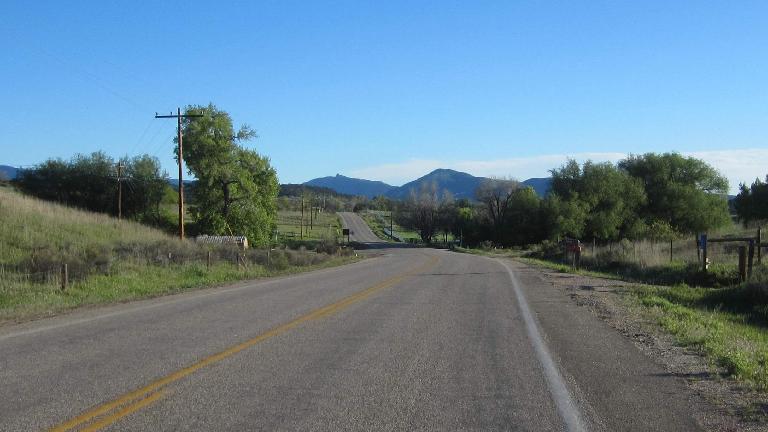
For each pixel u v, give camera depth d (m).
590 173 86.75
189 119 67.94
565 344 11.11
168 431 6.05
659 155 87.88
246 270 32.16
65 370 8.60
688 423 6.57
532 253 66.56
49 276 22.28
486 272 32.62
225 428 6.16
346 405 7.03
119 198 59.47
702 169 87.25
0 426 6.14
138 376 8.27
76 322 13.37
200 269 28.98
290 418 6.51
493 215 102.19
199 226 70.06
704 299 21.05
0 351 10.00
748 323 16.84
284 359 9.47
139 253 30.75
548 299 18.89
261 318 13.95
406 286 23.08
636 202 84.81
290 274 32.88
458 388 7.86
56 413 6.57
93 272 24.06
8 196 44.91
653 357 10.03
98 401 7.05
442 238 143.50
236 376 8.33
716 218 82.19
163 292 21.22
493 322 13.77
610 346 10.98
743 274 24.28
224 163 69.25
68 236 38.00
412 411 6.83
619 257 37.84
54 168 72.31
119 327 12.59
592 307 16.97
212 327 12.58
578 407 7.08
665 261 33.09
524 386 8.00
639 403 7.29
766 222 54.53
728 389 8.00
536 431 6.23
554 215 85.12
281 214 175.38
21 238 34.12
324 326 12.79
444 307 16.45
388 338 11.46
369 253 75.06
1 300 17.97
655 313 15.61
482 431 6.20
